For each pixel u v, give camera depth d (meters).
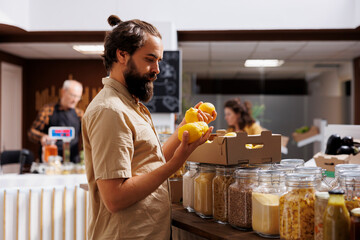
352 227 1.07
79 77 7.44
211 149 1.57
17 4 4.98
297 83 7.33
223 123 7.25
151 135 1.43
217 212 1.53
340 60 7.30
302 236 1.21
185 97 7.26
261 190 1.37
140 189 1.31
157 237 1.41
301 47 6.16
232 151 1.50
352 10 5.14
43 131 5.45
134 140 1.39
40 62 7.44
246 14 5.20
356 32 5.41
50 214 2.90
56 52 6.73
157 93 4.86
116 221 1.36
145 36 1.40
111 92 1.40
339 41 5.55
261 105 7.29
